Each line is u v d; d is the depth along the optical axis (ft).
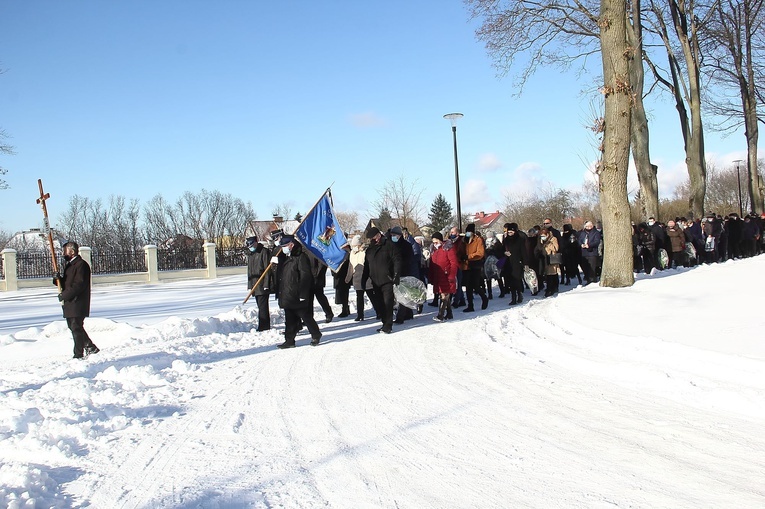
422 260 46.60
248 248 39.29
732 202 222.69
